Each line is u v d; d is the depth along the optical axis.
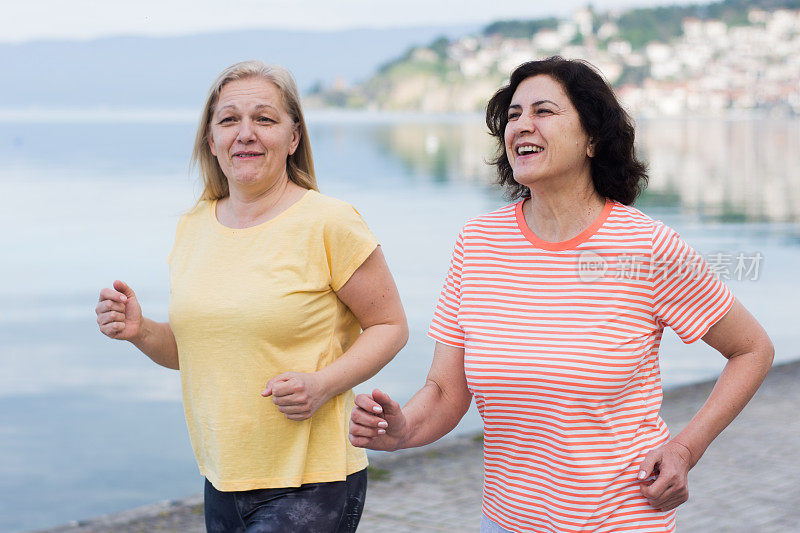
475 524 4.88
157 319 13.76
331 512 2.79
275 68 2.86
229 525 2.81
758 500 5.18
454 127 149.38
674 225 25.98
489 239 2.59
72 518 7.08
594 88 2.47
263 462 2.75
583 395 2.40
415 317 13.62
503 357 2.48
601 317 2.42
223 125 2.82
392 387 9.95
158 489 7.73
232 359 2.73
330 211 2.80
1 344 13.09
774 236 23.47
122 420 9.74
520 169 2.49
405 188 38.62
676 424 6.71
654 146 83.25
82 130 128.50
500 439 2.54
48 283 17.80
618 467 2.41
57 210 30.72
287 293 2.72
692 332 2.46
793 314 13.85
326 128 143.50
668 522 2.46
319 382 2.68
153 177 45.72
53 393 10.74
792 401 7.41
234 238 2.84
